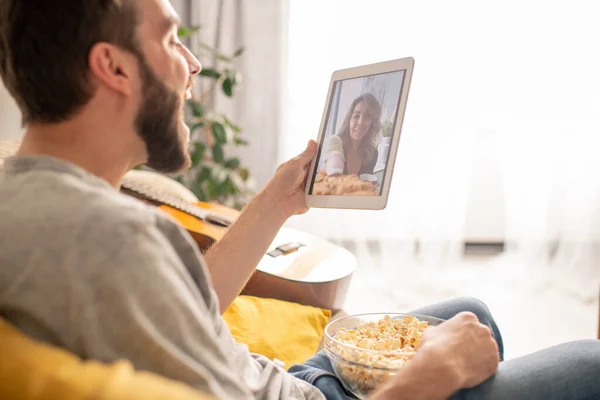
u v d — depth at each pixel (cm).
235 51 339
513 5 335
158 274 58
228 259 107
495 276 332
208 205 223
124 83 73
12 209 61
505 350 241
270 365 91
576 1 333
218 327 75
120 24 71
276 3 334
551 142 341
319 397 94
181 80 79
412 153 341
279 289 162
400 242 346
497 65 340
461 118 340
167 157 82
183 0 334
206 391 59
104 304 56
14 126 206
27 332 59
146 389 53
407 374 77
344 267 174
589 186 339
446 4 333
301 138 345
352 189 112
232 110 341
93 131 73
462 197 345
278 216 114
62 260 57
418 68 336
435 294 307
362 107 115
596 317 275
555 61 338
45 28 68
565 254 341
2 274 59
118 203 60
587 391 86
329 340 96
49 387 52
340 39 336
